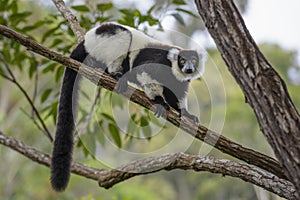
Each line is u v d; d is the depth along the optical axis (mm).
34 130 17766
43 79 15914
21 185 19094
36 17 14188
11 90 22062
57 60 5934
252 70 4434
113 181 6820
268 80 4406
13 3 9133
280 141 4348
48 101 10703
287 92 4426
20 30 9250
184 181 24141
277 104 4355
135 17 8664
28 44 5793
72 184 19047
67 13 7711
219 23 4566
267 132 4418
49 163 8305
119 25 8008
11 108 22000
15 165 19406
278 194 5508
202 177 23547
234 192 21016
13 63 9469
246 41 4488
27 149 8359
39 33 11156
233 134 18688
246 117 19250
